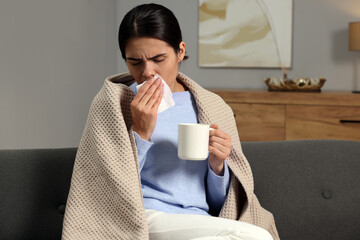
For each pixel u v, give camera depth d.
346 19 4.90
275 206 2.00
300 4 4.98
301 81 4.25
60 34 4.00
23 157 1.85
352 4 4.88
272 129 4.18
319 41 4.97
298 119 4.12
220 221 1.55
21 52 3.45
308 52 5.01
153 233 1.60
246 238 1.45
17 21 3.39
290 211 2.00
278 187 2.01
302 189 2.02
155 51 1.66
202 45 5.23
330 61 4.97
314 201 2.01
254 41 5.10
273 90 4.35
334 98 4.02
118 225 1.63
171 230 1.57
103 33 4.93
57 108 3.99
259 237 1.46
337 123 4.04
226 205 1.83
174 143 1.78
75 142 4.35
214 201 1.87
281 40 5.04
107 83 1.73
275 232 1.94
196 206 1.78
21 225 1.80
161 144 1.76
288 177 2.03
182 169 1.77
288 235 1.99
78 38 4.34
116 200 1.63
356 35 4.41
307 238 2.00
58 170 1.87
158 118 1.81
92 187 1.67
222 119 1.92
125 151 1.64
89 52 4.59
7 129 3.31
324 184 2.03
